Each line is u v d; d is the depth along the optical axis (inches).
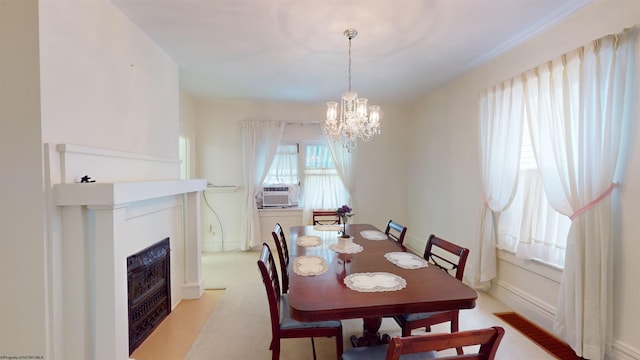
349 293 57.2
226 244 184.4
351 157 188.9
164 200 98.5
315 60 114.8
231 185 183.8
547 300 91.7
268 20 85.0
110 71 75.3
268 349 82.4
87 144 67.0
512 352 79.7
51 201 57.6
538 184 94.7
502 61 110.0
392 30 91.3
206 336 88.8
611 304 71.8
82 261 61.0
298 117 188.9
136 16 81.7
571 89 79.0
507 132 103.2
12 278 56.7
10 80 55.4
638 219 67.5
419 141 181.9
